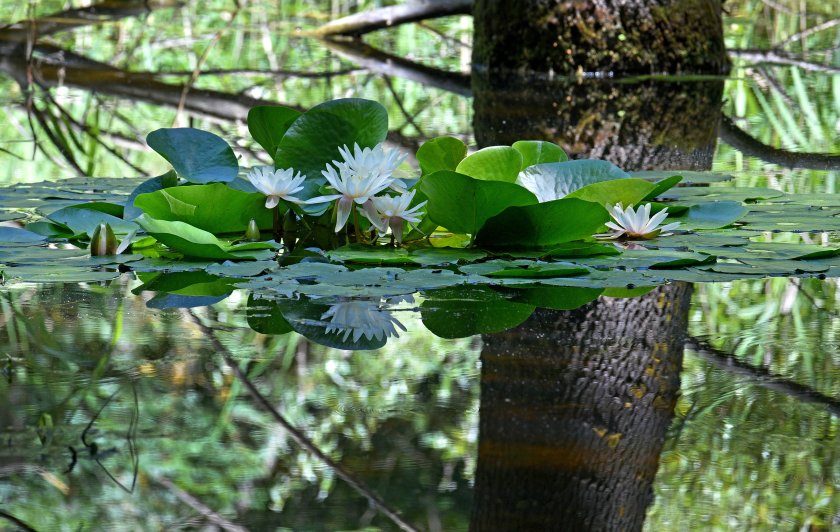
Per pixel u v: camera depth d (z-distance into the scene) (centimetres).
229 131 662
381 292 513
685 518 409
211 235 531
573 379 486
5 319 505
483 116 674
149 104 739
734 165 615
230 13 1259
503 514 408
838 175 604
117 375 487
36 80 818
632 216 543
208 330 501
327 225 550
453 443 472
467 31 1153
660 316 507
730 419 477
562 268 521
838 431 475
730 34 1138
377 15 1070
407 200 535
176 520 403
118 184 583
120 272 528
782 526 398
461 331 500
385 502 417
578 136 645
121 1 1224
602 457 465
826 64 934
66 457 465
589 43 823
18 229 547
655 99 722
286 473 447
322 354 493
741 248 538
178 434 474
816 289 520
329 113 544
